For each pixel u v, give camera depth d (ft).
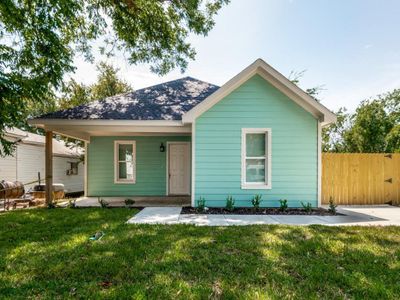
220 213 21.71
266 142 24.45
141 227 16.06
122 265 10.05
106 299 7.58
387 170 28.68
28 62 24.20
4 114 19.77
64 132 29.07
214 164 24.14
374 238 13.83
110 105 27.89
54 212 21.84
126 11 30.09
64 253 11.37
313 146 24.32
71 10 24.31
